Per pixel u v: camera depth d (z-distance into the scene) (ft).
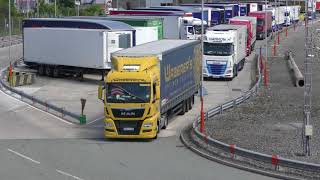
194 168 94.27
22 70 230.89
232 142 112.57
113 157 102.32
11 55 287.69
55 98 171.42
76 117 136.77
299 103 162.20
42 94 178.70
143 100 115.14
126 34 200.44
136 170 92.48
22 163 97.19
